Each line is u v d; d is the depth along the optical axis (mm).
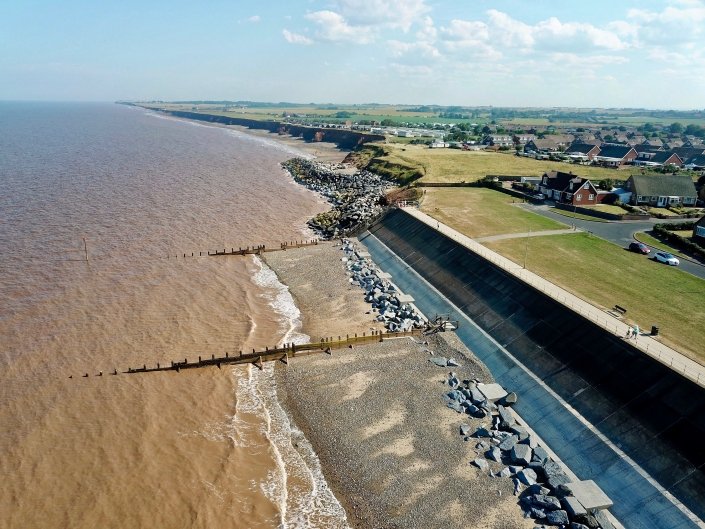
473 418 40406
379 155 163125
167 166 160000
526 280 54906
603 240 71688
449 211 87188
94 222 91500
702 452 31719
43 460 36188
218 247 80500
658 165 156875
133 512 32438
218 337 53219
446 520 31422
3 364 46781
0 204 100500
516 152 171875
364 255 76938
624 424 36031
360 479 35094
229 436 39469
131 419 40781
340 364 48219
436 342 51500
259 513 32781
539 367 44281
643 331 43469
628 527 30391
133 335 52969
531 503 32094
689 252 66938
